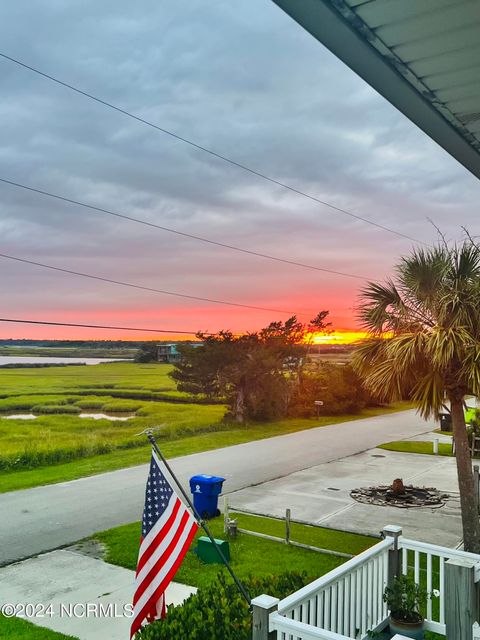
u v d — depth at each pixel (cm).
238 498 1299
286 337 3041
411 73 228
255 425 2817
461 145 284
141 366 7188
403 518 1123
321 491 1368
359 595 536
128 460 1802
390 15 191
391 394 862
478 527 823
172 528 515
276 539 967
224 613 490
